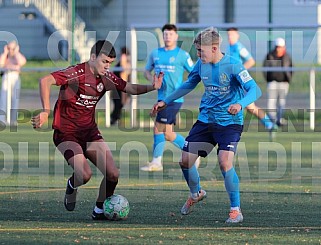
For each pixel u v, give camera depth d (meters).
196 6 90.44
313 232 20.30
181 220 22.25
